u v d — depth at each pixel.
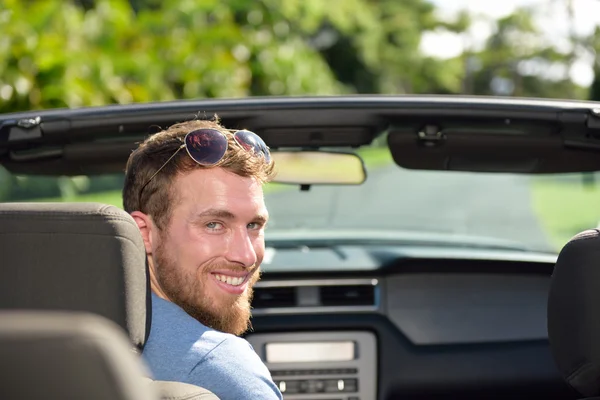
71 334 0.90
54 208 1.52
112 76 9.91
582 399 1.92
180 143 1.71
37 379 0.89
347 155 3.49
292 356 3.79
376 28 35.25
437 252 4.12
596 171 3.31
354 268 3.80
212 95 12.30
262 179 1.76
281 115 2.81
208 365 1.61
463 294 3.86
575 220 4.58
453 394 3.86
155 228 1.74
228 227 1.73
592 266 1.84
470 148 3.10
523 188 5.06
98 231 1.50
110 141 2.93
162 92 11.36
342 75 35.88
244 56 14.71
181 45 12.41
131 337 1.52
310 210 4.79
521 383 3.86
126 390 0.93
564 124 2.78
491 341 3.84
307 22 21.73
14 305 1.49
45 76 8.66
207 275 1.73
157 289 1.75
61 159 3.06
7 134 2.67
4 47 8.45
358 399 3.79
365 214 4.82
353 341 3.80
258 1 18.33
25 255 1.50
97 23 11.12
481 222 4.84
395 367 3.81
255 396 1.61
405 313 3.83
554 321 1.92
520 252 4.29
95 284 1.49
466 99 2.83
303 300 3.78
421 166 3.25
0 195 3.97
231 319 1.77
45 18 10.01
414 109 2.80
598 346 1.84
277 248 4.26
